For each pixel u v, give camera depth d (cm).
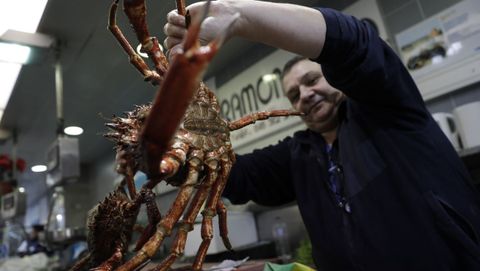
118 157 61
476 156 147
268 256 226
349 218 96
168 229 58
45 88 271
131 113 66
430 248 80
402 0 191
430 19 180
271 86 243
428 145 86
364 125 95
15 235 334
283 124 234
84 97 291
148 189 71
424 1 183
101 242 91
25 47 204
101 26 203
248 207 255
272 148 134
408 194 84
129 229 89
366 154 92
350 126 98
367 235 88
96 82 267
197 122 66
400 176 85
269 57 247
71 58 230
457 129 158
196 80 37
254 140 253
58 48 213
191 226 63
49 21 195
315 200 108
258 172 127
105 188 444
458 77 168
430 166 84
